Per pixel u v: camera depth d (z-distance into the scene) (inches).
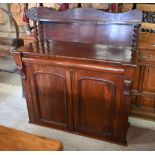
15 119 91.7
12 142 45.9
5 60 129.5
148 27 86.3
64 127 83.0
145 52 77.6
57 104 79.3
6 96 108.8
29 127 86.7
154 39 82.7
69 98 75.5
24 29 110.2
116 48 75.0
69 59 67.9
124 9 85.8
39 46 78.7
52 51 72.7
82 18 73.8
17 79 124.5
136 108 89.6
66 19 75.8
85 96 73.1
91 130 79.0
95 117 75.9
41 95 80.3
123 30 73.8
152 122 88.1
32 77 77.4
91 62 65.6
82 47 76.7
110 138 77.4
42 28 83.7
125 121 71.8
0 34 117.8
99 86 69.4
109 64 63.9
